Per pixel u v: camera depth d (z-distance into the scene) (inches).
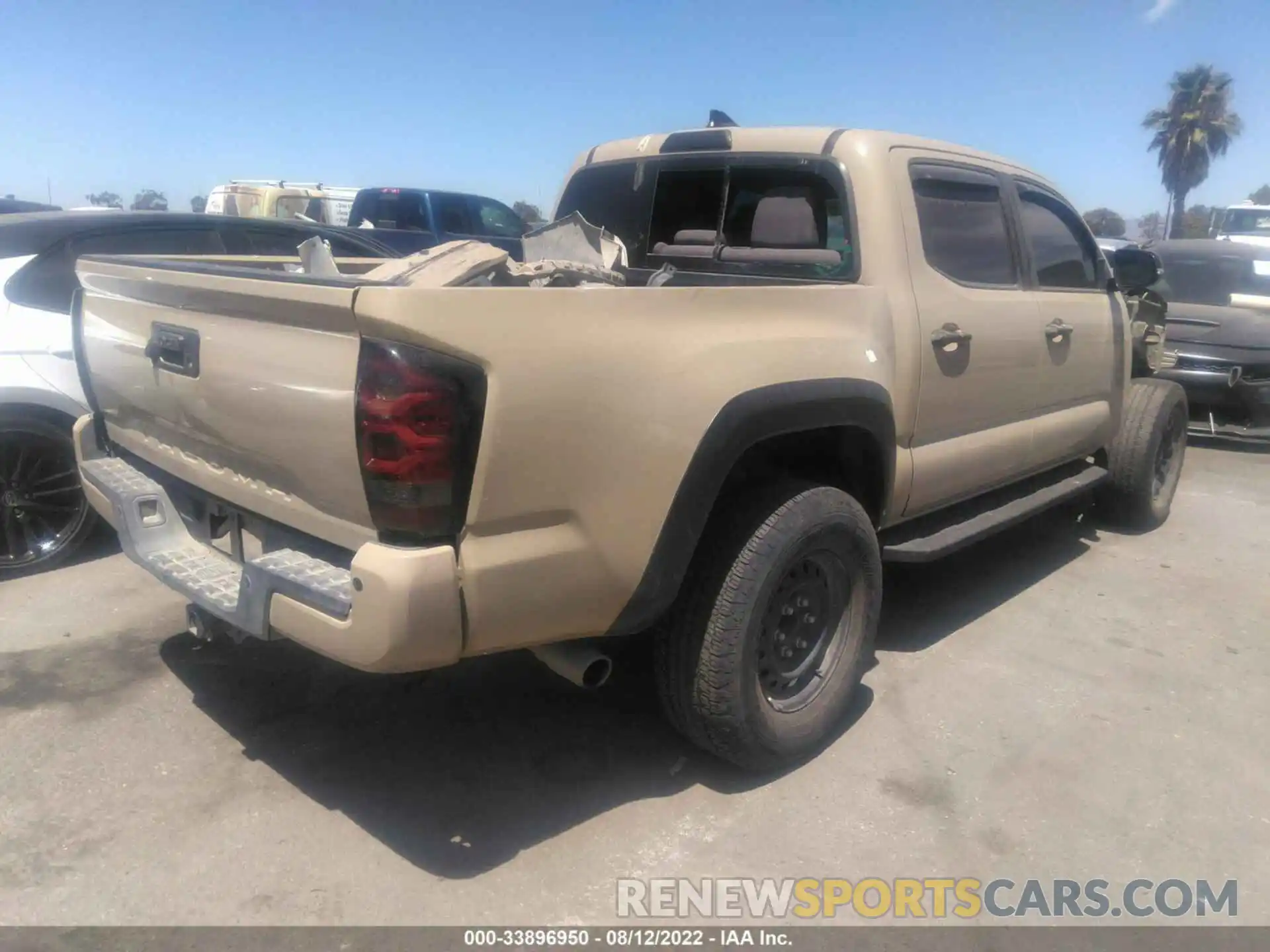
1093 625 181.5
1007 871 113.1
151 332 122.6
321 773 126.7
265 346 102.4
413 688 149.2
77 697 142.6
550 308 96.4
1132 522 235.9
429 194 533.3
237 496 114.7
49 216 197.6
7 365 179.9
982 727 143.7
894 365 141.3
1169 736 143.0
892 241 142.8
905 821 121.2
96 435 145.9
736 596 116.8
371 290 89.0
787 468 137.9
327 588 97.3
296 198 636.1
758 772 128.5
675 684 120.0
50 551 188.9
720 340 112.8
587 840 115.6
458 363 91.4
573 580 103.4
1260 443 343.6
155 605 174.7
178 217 214.4
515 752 133.3
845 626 136.8
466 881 107.9
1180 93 2171.5
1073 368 192.1
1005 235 171.3
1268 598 197.9
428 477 91.6
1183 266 385.1
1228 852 117.6
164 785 122.9
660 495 106.9
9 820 115.0
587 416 99.8
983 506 179.0
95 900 103.0
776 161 155.3
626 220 185.5
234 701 143.2
